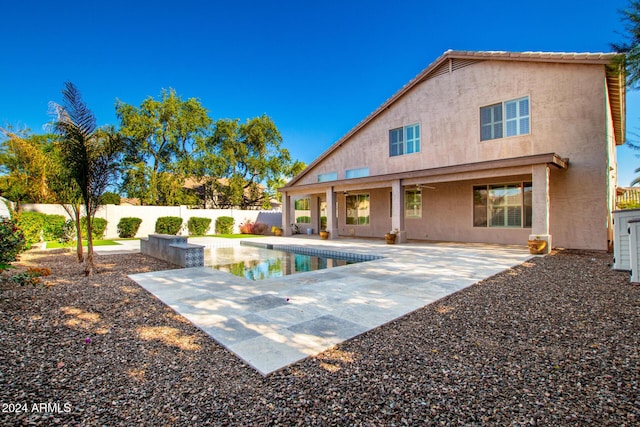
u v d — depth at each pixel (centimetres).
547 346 312
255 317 405
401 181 1254
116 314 424
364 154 1594
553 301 459
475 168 1027
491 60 1170
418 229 1441
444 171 1105
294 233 2034
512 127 1130
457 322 383
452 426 197
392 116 1475
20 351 309
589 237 989
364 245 1249
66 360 291
